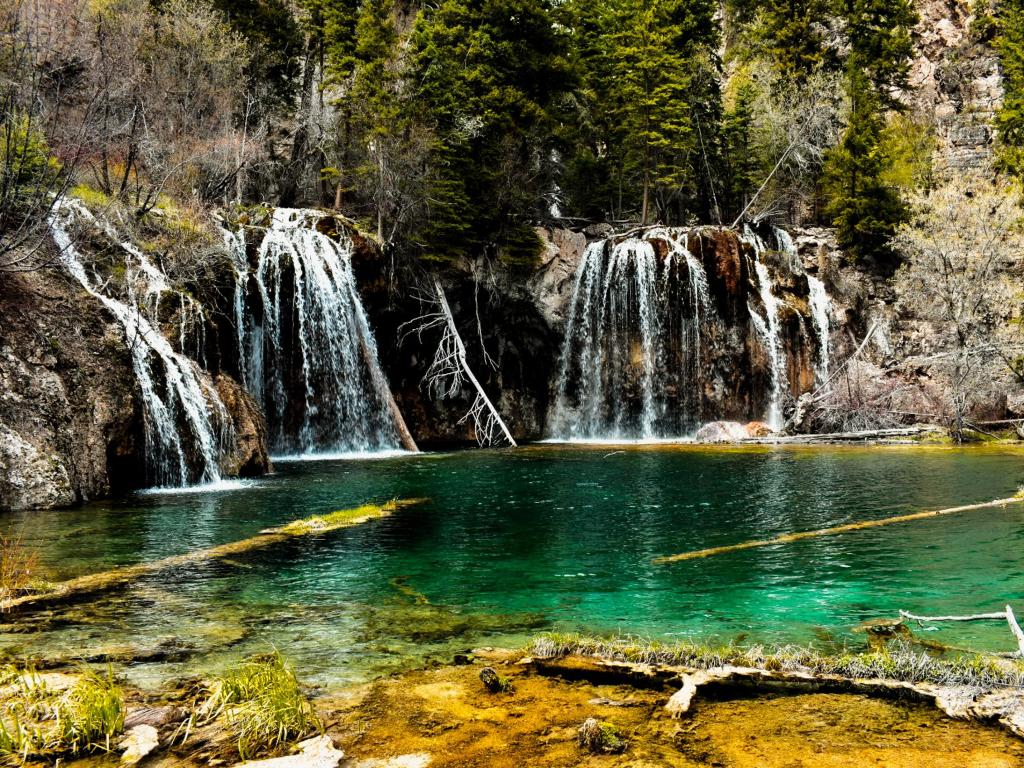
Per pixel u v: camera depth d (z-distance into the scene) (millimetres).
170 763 4488
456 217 36906
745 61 63938
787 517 14867
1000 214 37031
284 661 6527
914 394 36344
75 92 23562
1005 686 5707
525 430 43000
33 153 17344
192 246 25031
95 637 7184
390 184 36281
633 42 47281
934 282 37094
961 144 57281
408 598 8977
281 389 30547
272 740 4797
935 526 13711
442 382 40562
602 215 53375
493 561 11102
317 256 32156
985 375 34469
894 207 44656
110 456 17734
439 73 38656
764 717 5223
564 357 42250
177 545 11898
